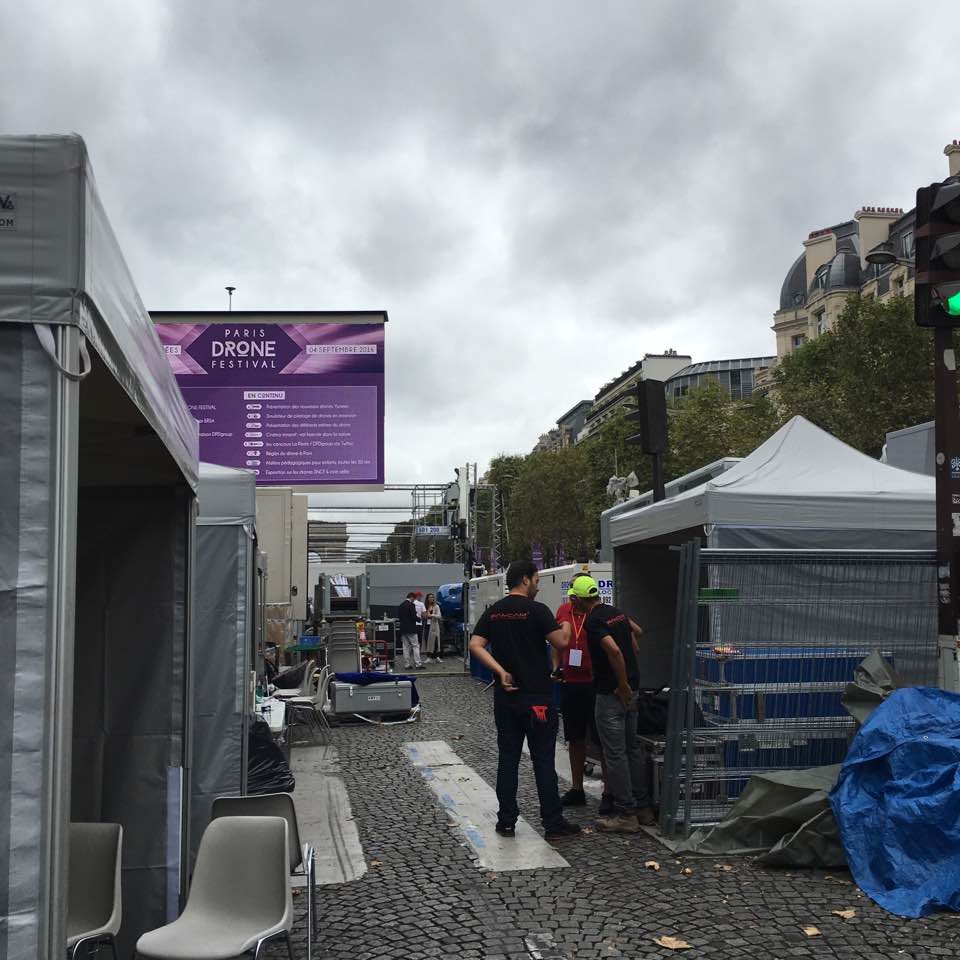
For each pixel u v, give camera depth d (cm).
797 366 3581
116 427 384
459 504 2703
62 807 234
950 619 639
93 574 479
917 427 1298
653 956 450
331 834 702
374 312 1897
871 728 573
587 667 767
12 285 242
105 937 365
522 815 745
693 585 656
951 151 4891
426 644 2559
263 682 1154
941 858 511
